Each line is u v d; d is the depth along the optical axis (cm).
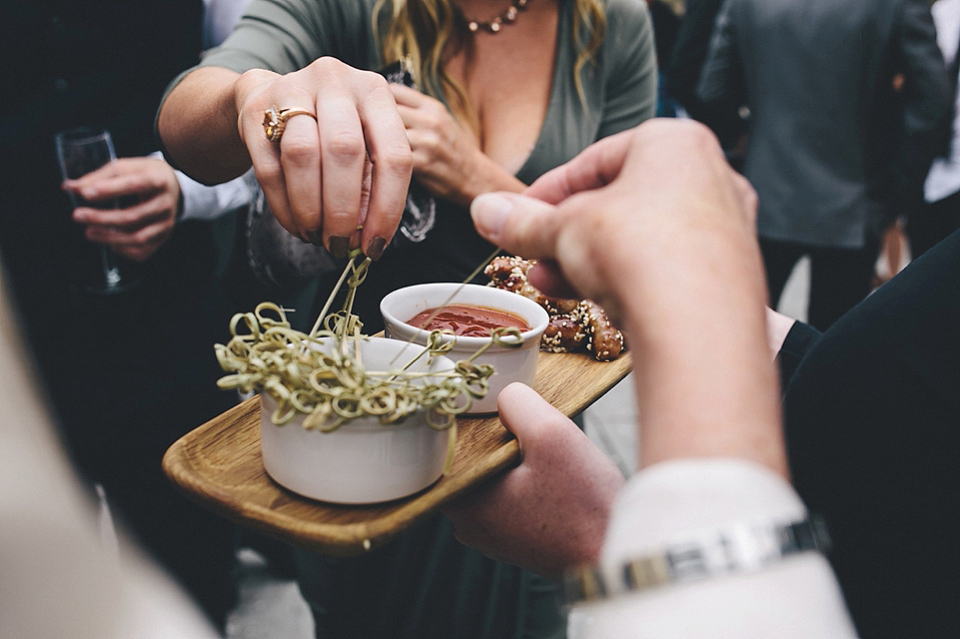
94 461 94
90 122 93
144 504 97
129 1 92
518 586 83
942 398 47
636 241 31
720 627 25
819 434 52
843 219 150
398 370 55
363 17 83
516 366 63
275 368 52
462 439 60
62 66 90
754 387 28
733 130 169
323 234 53
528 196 44
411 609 82
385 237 54
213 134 65
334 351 54
